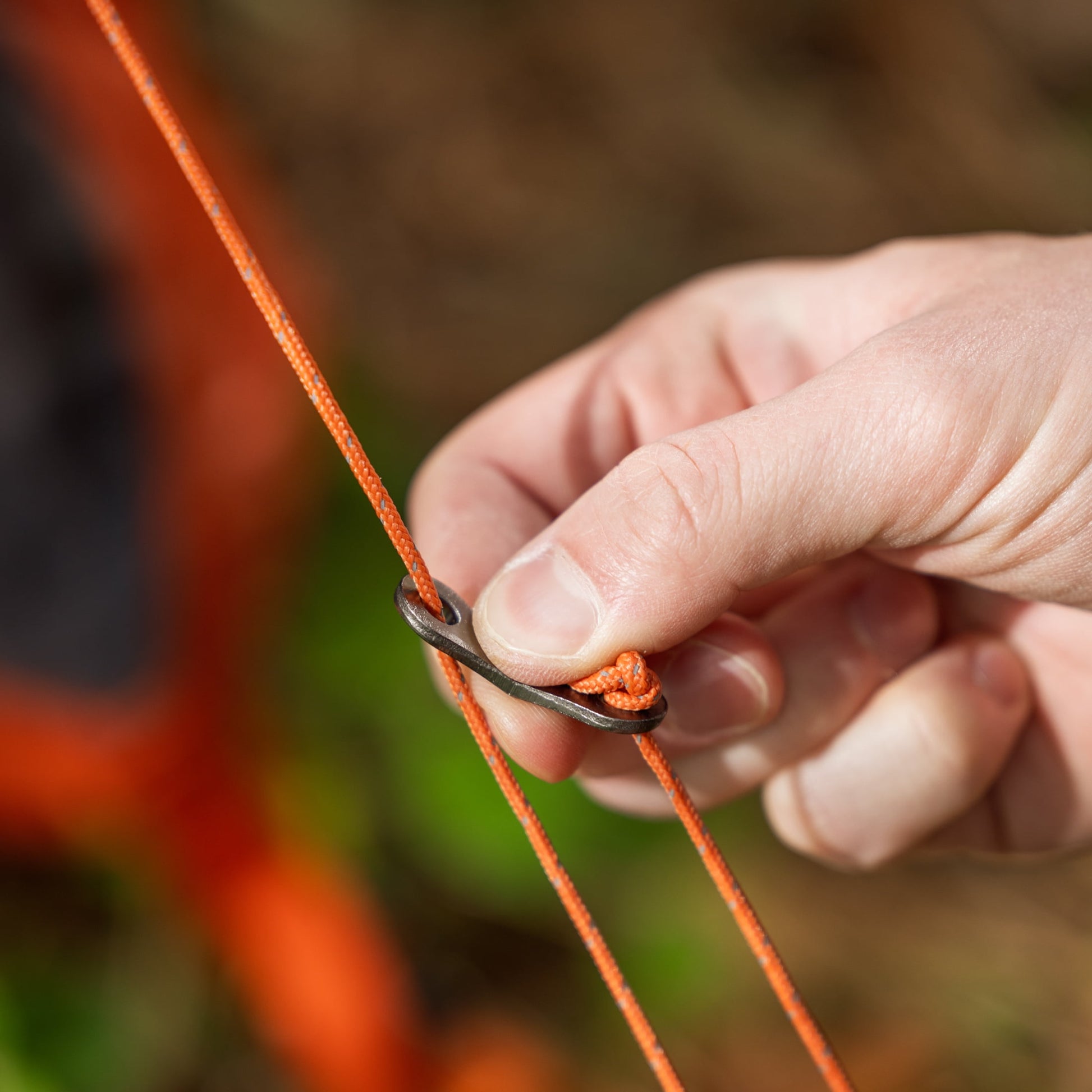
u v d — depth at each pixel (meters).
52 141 0.41
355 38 0.94
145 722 0.44
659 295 0.87
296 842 0.50
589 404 0.36
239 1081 0.51
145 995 0.51
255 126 0.88
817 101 0.97
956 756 0.35
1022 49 1.01
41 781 0.45
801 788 0.36
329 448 0.56
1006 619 0.36
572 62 0.96
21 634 0.42
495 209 0.89
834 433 0.31
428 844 0.52
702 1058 0.54
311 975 0.48
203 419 0.44
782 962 0.32
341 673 0.53
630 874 0.56
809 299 0.36
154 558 0.43
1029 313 0.32
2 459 0.41
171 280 0.44
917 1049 0.56
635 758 0.35
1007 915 0.60
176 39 0.52
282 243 0.66
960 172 0.95
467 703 0.31
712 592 0.31
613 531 0.31
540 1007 0.55
